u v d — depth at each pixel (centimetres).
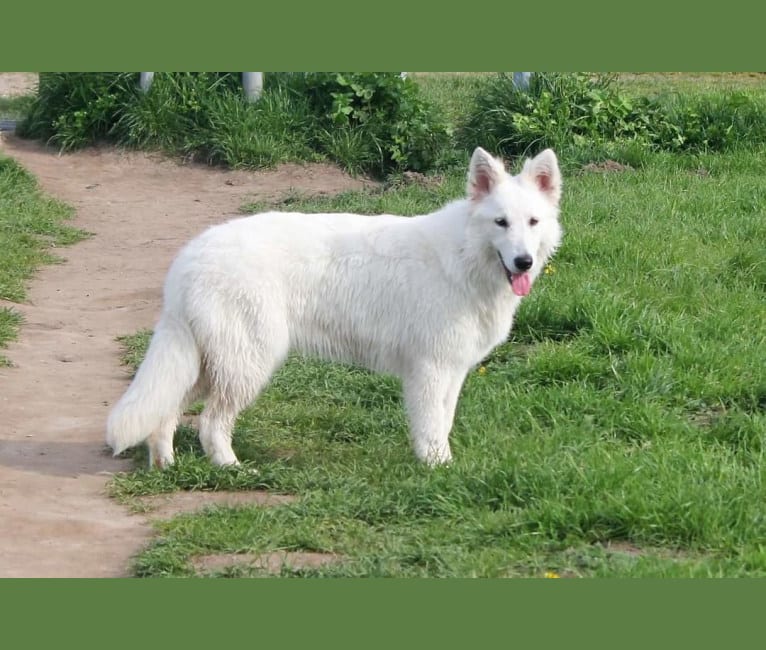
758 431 1255
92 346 1645
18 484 1166
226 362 1173
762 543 1007
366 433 1332
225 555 1015
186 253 1195
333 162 2825
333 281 1204
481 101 2886
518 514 1060
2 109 3319
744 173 2531
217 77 3030
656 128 2812
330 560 1005
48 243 2245
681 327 1542
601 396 1369
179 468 1184
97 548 1024
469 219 1184
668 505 1041
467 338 1200
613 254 1861
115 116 2952
